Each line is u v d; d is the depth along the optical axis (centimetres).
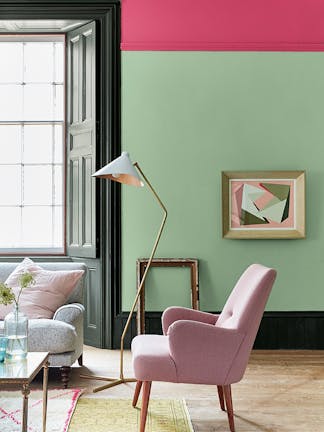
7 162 648
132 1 598
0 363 374
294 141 597
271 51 598
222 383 397
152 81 598
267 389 475
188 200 596
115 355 568
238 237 590
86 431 397
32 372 359
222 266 596
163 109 598
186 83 598
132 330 593
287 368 528
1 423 404
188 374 394
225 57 598
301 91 598
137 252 596
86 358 556
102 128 596
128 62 598
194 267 589
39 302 491
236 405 445
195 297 586
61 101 651
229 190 593
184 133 598
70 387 473
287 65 598
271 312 595
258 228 592
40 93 652
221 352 395
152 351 400
